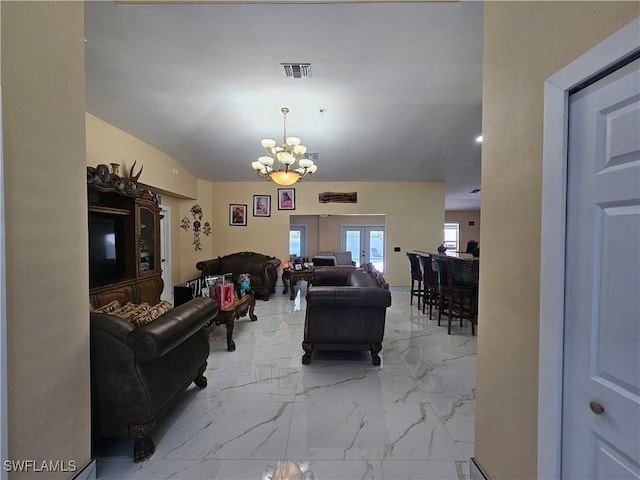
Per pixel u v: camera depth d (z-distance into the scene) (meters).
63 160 1.43
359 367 2.87
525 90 1.18
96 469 1.59
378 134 4.74
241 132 4.64
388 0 2.14
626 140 0.82
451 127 4.50
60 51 1.42
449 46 2.73
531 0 1.14
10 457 1.15
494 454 1.38
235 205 6.93
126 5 2.29
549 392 1.05
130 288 3.72
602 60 0.85
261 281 5.75
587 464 0.94
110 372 1.64
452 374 2.73
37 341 1.27
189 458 1.71
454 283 4.05
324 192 6.91
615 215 0.85
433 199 6.96
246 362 2.98
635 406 0.80
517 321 1.22
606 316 0.88
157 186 4.93
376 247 10.23
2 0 1.14
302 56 2.89
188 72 3.15
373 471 1.62
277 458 1.71
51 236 1.35
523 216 1.19
